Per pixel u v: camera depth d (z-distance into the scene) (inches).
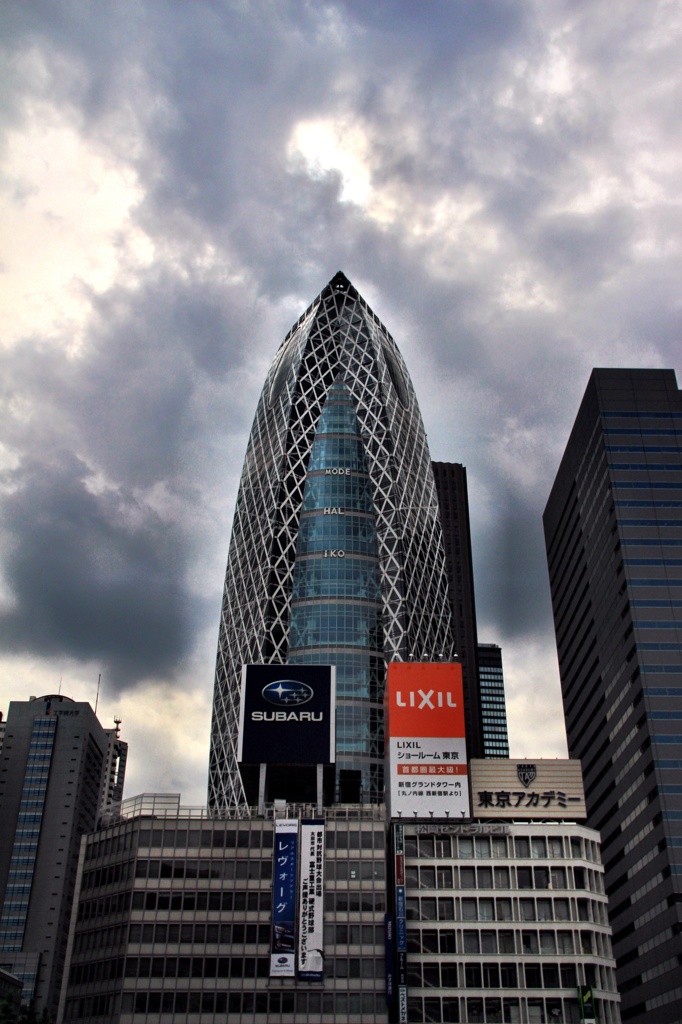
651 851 7544.3
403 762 5172.2
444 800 5093.5
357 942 4608.8
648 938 7519.7
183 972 4520.2
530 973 4704.7
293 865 4724.4
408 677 5374.0
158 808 4948.3
